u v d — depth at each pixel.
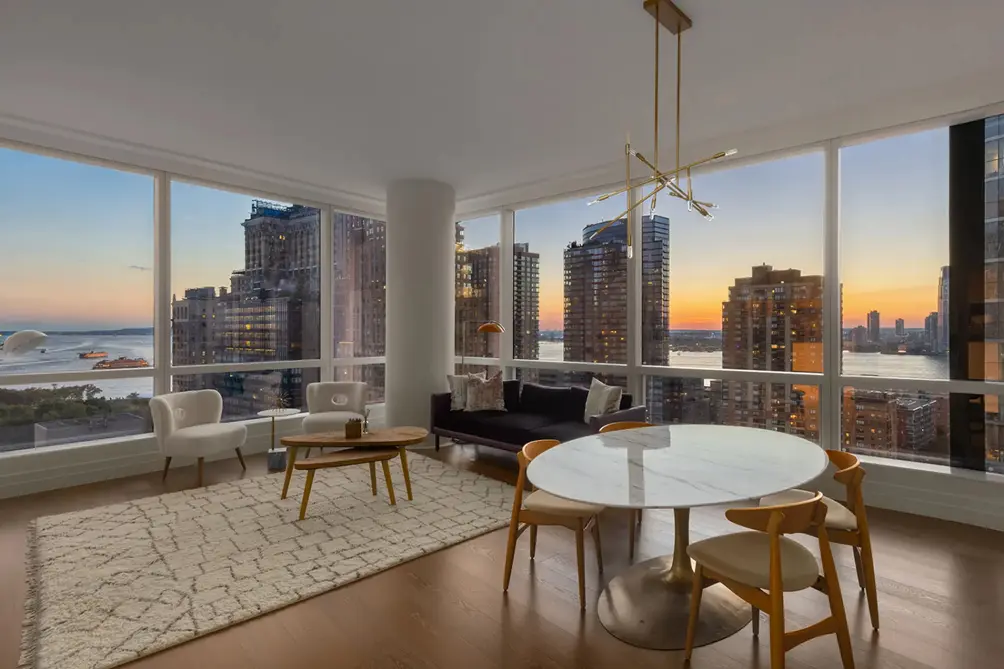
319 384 5.54
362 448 3.97
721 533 3.26
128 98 3.67
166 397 4.51
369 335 6.74
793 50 3.03
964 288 3.63
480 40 2.94
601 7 2.62
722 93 3.58
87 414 4.52
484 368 6.61
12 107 3.81
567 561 2.90
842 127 3.96
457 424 5.23
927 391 3.75
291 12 2.68
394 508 3.71
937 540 3.15
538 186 5.76
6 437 4.13
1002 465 3.50
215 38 2.92
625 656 2.06
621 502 1.76
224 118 4.01
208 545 3.06
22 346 3.98
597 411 4.60
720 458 2.34
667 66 3.23
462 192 6.10
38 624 2.24
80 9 2.64
